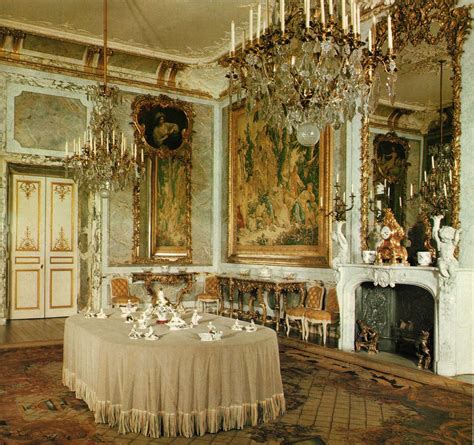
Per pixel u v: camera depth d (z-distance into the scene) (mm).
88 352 5141
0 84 10172
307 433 4398
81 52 10836
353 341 7730
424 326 7133
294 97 5328
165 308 5828
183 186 12258
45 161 10594
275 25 4684
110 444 4168
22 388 5777
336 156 8906
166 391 4359
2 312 10117
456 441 4219
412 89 7355
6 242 10258
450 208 6711
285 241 10203
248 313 10938
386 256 7254
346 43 4406
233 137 12094
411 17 7328
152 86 11883
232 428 4508
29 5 9078
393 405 5156
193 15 9383
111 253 11273
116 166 7918
